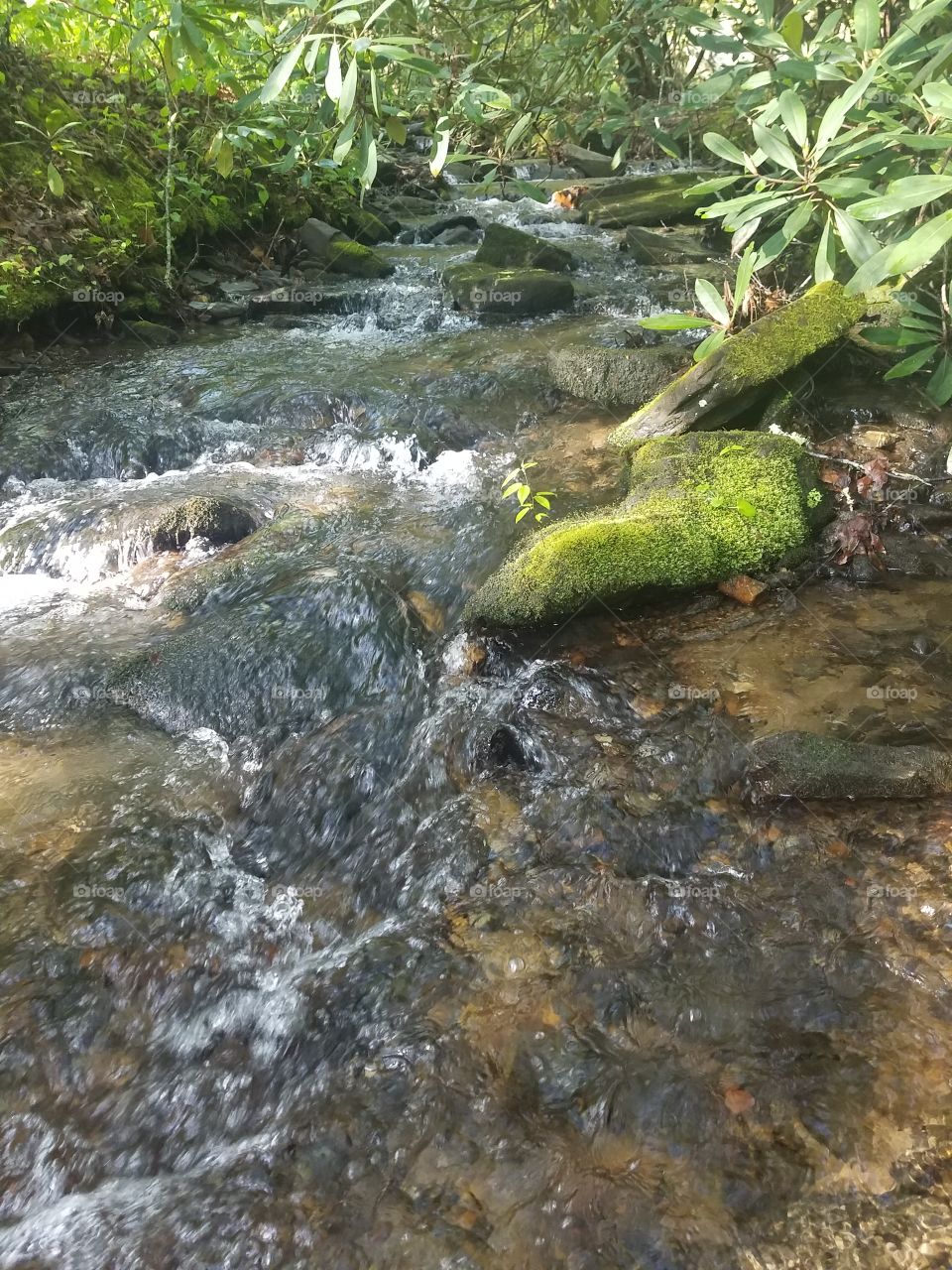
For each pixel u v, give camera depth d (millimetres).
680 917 2188
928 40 3051
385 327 6453
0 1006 2059
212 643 3172
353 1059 1950
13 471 4512
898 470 3963
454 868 2391
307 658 3131
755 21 3422
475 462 4480
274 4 3611
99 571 3814
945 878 2207
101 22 6414
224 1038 2059
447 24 4523
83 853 2447
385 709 2971
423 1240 1625
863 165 3154
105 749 2855
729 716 2777
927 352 3389
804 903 2199
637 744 2705
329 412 5035
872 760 2496
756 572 3387
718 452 3832
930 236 2156
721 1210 1636
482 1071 1895
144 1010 2104
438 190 10414
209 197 7234
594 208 9195
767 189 3611
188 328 6496
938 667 2934
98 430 4820
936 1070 1816
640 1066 1880
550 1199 1673
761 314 4875
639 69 5789
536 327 6234
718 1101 1800
